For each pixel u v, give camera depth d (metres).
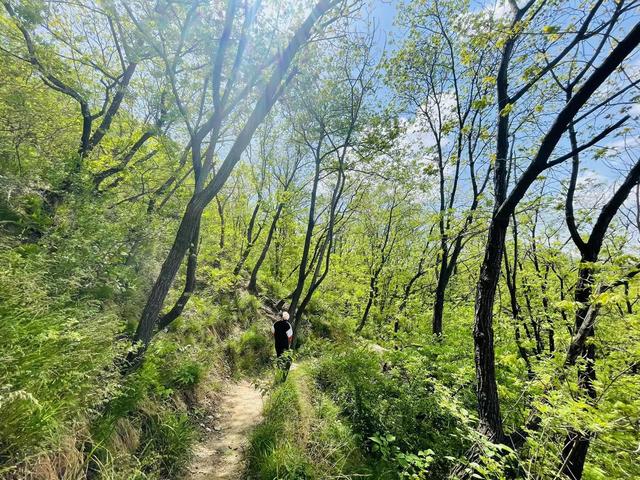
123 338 4.32
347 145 8.34
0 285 2.60
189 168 8.29
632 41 3.00
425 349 7.19
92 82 6.99
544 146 3.71
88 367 2.83
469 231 6.57
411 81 9.16
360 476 3.96
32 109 6.02
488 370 4.21
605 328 4.27
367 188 12.95
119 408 3.38
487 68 7.63
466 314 10.53
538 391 4.86
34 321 2.63
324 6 4.99
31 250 3.70
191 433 4.28
